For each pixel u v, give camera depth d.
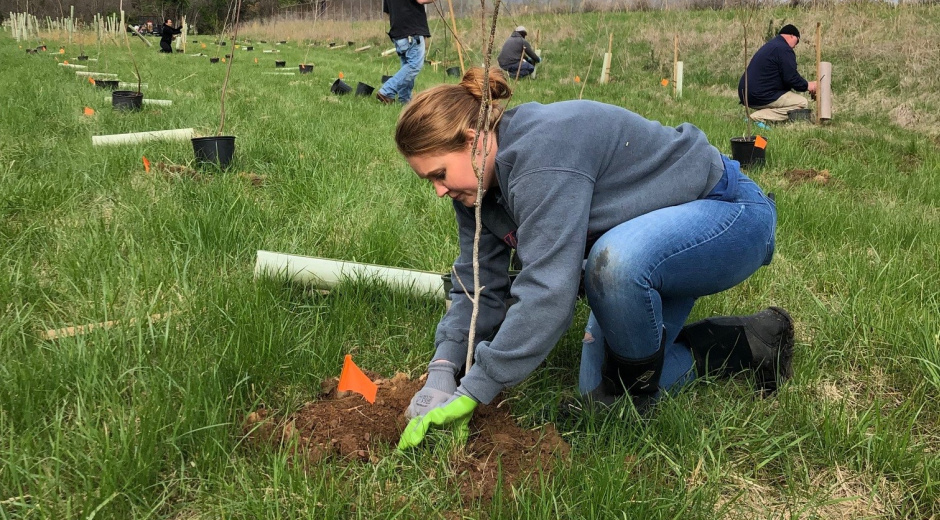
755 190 2.10
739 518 1.85
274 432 1.98
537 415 2.22
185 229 3.31
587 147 1.81
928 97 9.86
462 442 1.97
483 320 2.27
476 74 1.85
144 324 2.52
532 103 1.90
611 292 1.88
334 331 2.61
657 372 2.10
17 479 1.72
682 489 1.84
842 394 2.45
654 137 1.95
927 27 12.17
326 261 2.94
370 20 29.20
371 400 2.10
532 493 1.78
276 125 6.25
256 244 3.38
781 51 9.07
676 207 1.97
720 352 2.37
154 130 5.79
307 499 1.73
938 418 2.27
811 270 3.48
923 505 1.91
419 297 2.87
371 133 6.24
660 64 14.39
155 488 1.80
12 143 4.92
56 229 3.39
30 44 19.66
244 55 19.42
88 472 1.76
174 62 14.61
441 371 2.12
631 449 2.00
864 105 10.12
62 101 6.97
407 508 1.76
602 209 1.92
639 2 20.59
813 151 6.60
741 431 2.13
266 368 2.31
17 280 2.78
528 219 1.79
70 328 2.46
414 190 4.39
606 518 1.72
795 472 2.03
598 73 14.77
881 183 5.54
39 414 2.02
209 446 1.91
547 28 18.97
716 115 9.39
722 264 2.01
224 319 2.56
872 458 2.05
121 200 3.79
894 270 3.29
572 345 2.61
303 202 4.05
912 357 2.52
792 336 2.37
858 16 13.55
